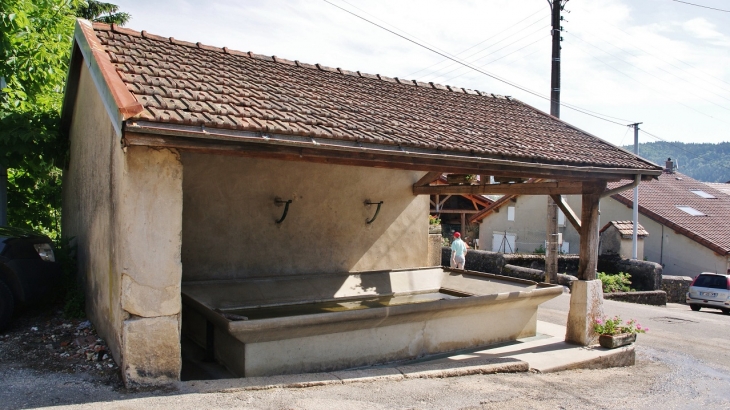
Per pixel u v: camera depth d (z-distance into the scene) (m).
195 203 7.30
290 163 8.11
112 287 5.10
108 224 5.32
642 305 15.55
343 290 8.42
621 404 5.67
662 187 28.58
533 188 8.21
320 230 8.45
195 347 6.33
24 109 8.81
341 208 8.67
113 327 5.04
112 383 4.58
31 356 5.18
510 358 6.87
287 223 8.10
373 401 4.83
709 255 23.45
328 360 5.94
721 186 36.19
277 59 8.13
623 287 17.31
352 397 4.86
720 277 17.91
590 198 7.75
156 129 4.12
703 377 7.41
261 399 4.55
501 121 8.72
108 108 4.63
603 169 7.36
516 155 6.51
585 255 7.82
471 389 5.52
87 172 6.61
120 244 4.60
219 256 7.50
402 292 9.06
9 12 8.76
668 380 7.02
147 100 4.52
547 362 6.86
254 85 6.38
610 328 7.78
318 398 4.74
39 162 8.21
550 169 6.91
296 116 5.41
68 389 4.41
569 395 5.74
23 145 7.79
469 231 35.34
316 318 5.57
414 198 9.64
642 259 21.25
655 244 25.30
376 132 5.67
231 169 7.58
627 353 7.63
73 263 7.10
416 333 6.70
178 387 4.56
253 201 7.79
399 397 5.02
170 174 4.61
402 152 5.48
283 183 8.05
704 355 9.00
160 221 4.59
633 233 20.69
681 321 12.76
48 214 9.85
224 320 5.19
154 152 4.54
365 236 8.97
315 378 5.25
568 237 26.95
